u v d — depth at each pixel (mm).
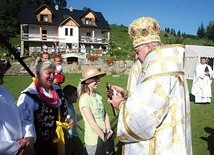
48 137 3588
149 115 2199
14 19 77875
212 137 7332
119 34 80312
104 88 16828
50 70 3658
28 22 46875
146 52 2500
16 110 2852
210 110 11211
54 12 49781
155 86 2246
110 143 4344
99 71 4254
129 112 2236
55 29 48719
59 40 48188
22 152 2797
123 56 36406
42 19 48188
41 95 3570
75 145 4859
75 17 50438
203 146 6633
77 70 30859
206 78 13055
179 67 2350
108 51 39656
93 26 50094
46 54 6137
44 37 47875
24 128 2977
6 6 78750
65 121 3828
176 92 2307
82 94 4215
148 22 2488
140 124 2213
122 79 23438
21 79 23328
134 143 2354
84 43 50094
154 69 2301
